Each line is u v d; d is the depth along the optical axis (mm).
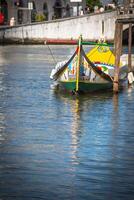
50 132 32562
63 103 44719
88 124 35219
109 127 34188
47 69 77688
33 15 168000
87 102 45344
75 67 50188
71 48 136875
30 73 71125
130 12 53969
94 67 50625
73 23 157500
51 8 176750
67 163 25484
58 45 151500
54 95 49656
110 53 56625
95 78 50906
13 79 63625
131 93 51312
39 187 22078
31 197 20969
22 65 84938
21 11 163500
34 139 30484
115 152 27625
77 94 50125
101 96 49125
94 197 21047
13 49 131375
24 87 55875
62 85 51781
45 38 154125
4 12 159500
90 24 159250
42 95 49656
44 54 112312
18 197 20938
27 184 22422
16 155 26844
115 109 41594
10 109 41406
